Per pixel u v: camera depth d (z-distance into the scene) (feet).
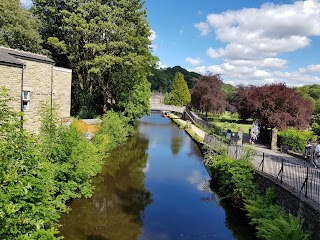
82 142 48.80
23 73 54.85
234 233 38.22
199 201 49.08
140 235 37.06
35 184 23.63
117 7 89.86
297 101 79.36
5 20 85.97
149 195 51.24
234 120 175.52
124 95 108.17
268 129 85.10
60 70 70.33
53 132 43.21
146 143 102.12
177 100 257.55
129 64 85.87
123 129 96.68
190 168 70.49
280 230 27.32
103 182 56.44
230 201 46.98
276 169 44.01
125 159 76.18
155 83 371.76
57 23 93.35
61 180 42.98
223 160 52.90
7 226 18.79
